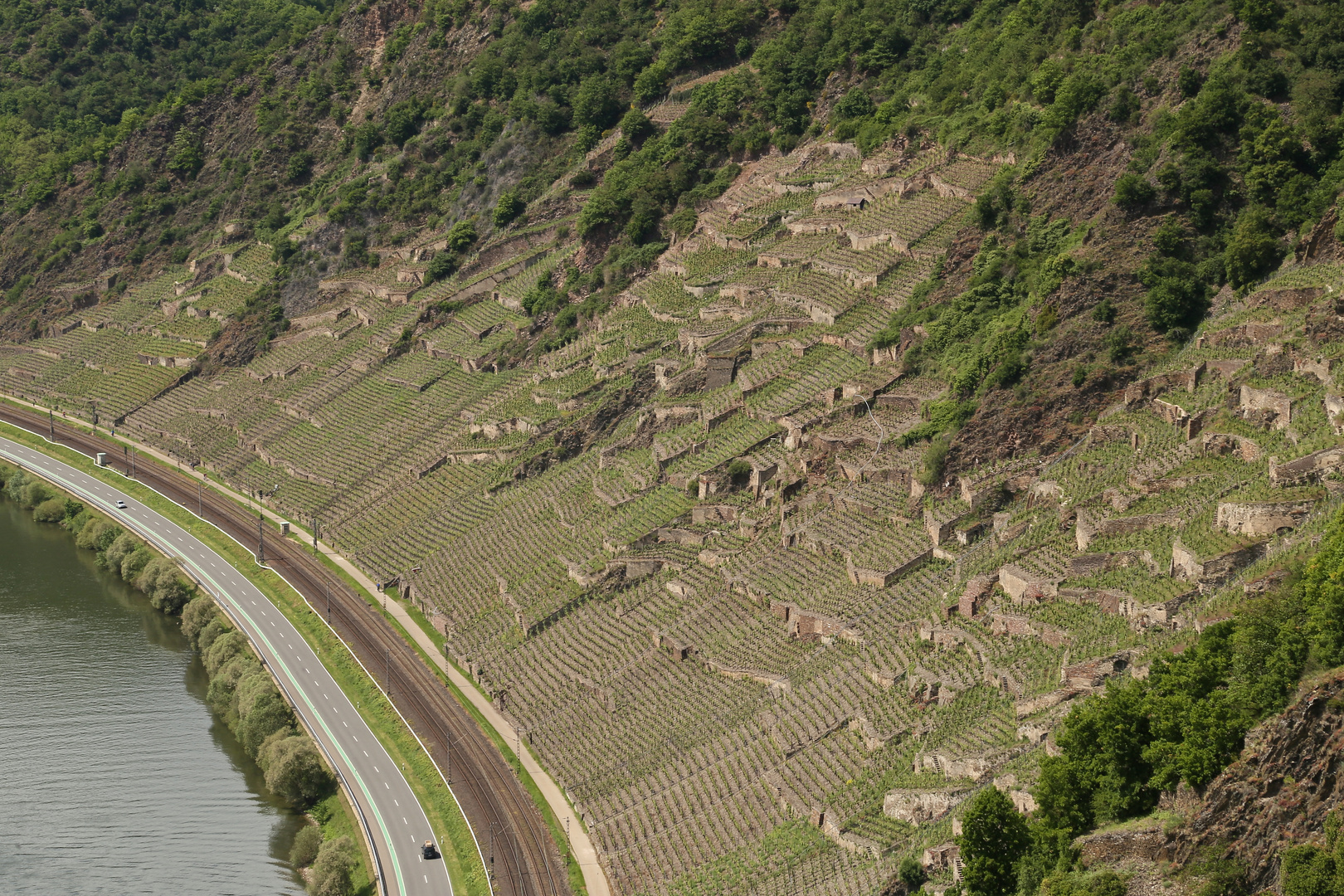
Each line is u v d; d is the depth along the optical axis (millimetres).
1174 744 108312
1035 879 109938
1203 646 114438
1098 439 165875
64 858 164750
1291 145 175000
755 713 161750
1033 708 134875
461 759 173875
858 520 179000
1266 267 170875
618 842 153375
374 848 158250
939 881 121375
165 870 162500
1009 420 172875
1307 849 93688
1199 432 155500
